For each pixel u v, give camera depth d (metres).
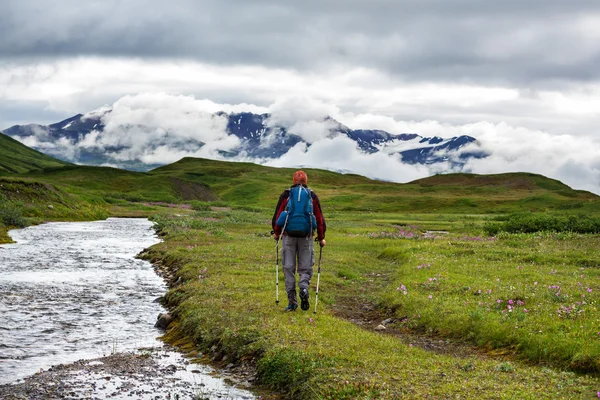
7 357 12.05
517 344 11.98
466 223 75.06
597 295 15.91
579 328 12.03
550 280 19.33
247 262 25.83
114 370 11.21
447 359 11.01
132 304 18.56
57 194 75.44
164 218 72.69
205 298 16.61
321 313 14.60
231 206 145.00
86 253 33.72
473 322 13.57
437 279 19.52
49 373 10.92
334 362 10.25
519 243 34.50
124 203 119.31
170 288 21.70
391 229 60.78
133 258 31.92
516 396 8.33
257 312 14.20
